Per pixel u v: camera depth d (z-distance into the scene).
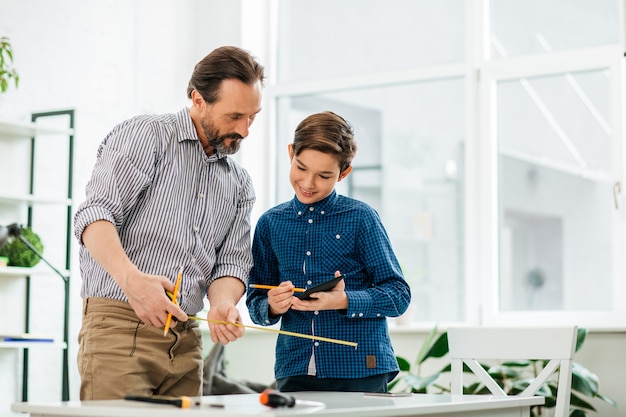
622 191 4.67
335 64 5.73
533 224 4.97
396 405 1.89
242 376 5.46
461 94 5.26
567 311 4.80
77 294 5.09
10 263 4.54
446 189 5.26
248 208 2.60
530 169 5.00
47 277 4.95
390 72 5.45
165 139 2.37
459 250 5.18
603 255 4.75
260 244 2.74
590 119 4.83
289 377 2.62
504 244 5.04
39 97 4.95
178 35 5.76
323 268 2.64
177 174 2.38
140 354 2.24
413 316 5.24
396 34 5.52
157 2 5.63
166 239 2.34
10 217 4.78
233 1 5.76
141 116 2.41
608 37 4.83
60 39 5.07
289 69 5.90
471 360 2.90
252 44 5.80
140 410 1.68
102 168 2.28
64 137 5.08
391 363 2.62
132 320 2.25
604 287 4.73
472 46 5.19
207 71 2.35
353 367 2.56
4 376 4.72
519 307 4.98
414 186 5.37
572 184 4.86
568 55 4.88
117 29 5.40
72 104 5.12
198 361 2.40
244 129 2.39
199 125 2.44
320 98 5.77
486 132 5.10
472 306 5.06
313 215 2.67
